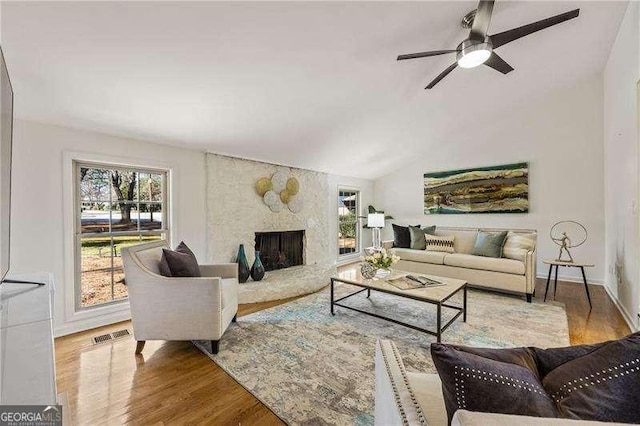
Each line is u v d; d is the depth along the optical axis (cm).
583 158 416
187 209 339
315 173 510
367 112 352
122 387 176
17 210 230
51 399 67
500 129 482
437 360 69
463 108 423
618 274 317
